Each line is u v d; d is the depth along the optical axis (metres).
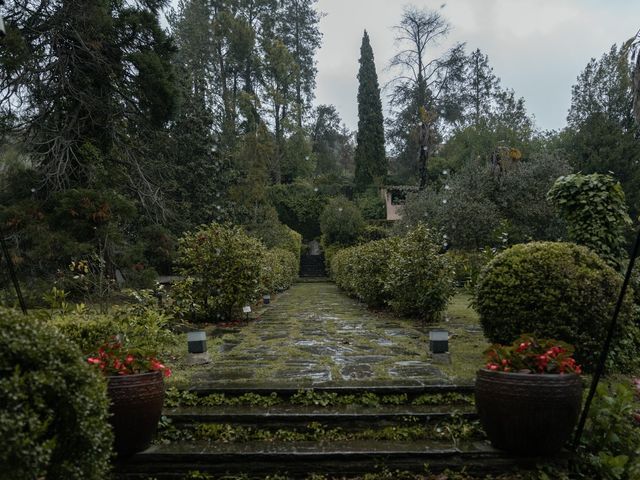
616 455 3.43
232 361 5.54
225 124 31.67
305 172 38.50
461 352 5.85
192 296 8.63
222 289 8.78
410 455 3.40
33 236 9.98
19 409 1.79
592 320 4.66
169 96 12.55
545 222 18.28
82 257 10.38
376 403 4.14
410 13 33.19
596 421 3.52
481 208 17.30
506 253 5.20
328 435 3.72
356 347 6.37
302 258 31.14
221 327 8.48
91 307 7.54
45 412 1.91
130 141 14.02
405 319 9.29
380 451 3.41
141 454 3.36
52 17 11.60
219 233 8.94
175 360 5.54
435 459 3.39
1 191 11.72
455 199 17.92
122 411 3.13
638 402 4.25
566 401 3.14
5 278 10.24
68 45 11.95
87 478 2.04
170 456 3.37
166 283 15.67
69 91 12.01
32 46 11.52
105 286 8.69
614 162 24.08
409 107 36.06
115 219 11.38
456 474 3.31
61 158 11.66
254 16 35.88
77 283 8.62
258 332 7.86
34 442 1.77
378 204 33.00
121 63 12.39
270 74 36.16
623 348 5.12
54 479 1.96
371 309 11.27
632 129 24.53
